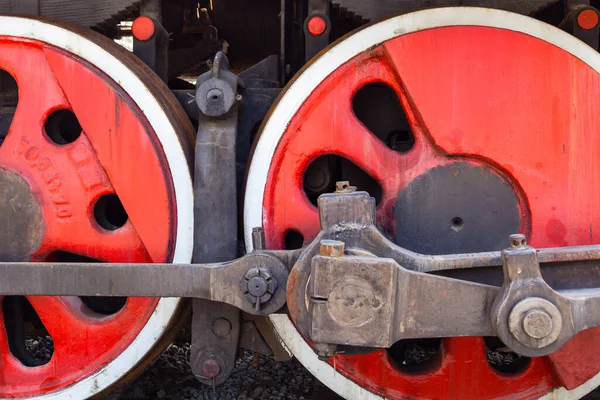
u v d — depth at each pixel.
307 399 2.19
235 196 1.67
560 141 1.56
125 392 2.24
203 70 2.73
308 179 1.81
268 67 1.96
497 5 1.69
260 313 1.42
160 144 1.67
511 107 1.55
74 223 1.70
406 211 1.62
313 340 1.24
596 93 1.56
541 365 1.71
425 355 2.49
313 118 1.63
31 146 1.71
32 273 1.47
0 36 1.71
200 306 1.68
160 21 1.91
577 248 1.37
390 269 1.20
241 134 1.84
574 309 1.21
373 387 1.71
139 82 1.67
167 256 1.67
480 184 1.60
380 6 1.75
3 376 1.81
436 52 1.57
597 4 2.18
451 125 1.57
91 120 1.68
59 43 1.70
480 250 1.60
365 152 1.62
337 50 1.62
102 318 1.77
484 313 1.25
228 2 2.56
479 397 1.71
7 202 1.71
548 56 1.55
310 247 1.33
